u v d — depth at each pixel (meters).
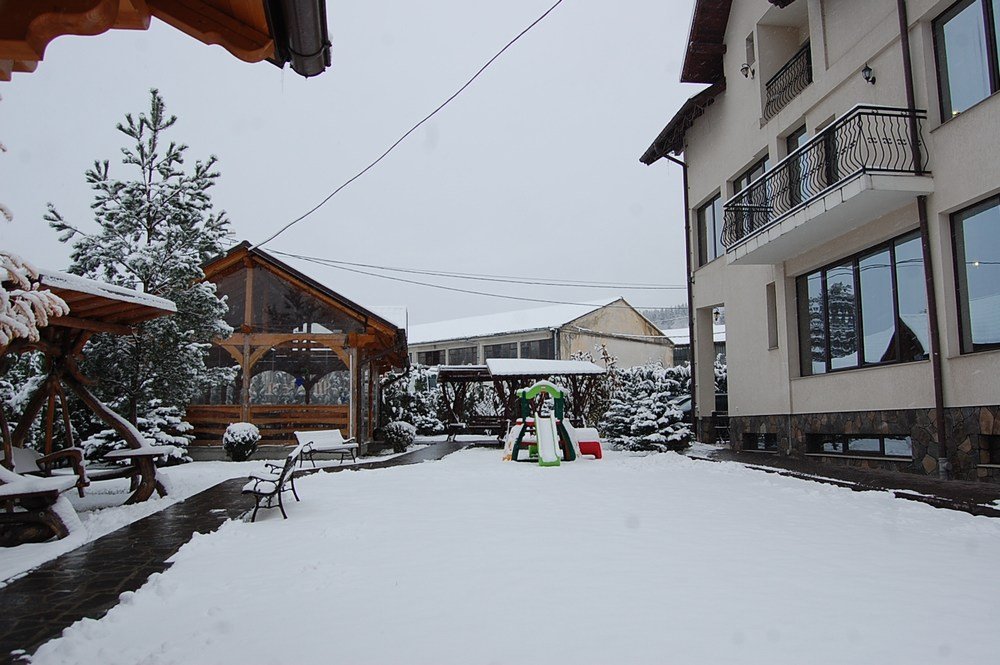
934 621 3.22
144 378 10.29
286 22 3.01
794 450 12.12
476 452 16.81
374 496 7.96
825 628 3.13
